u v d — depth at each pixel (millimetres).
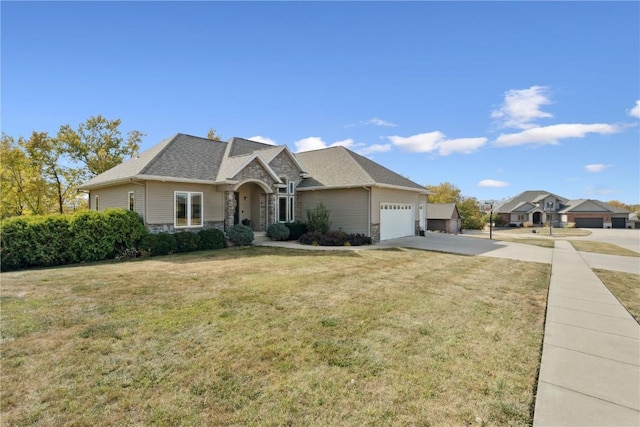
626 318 6035
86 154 28062
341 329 5250
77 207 28047
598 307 6730
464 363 4164
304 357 4266
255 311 6062
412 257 13422
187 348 4496
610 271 11289
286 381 3686
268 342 4719
